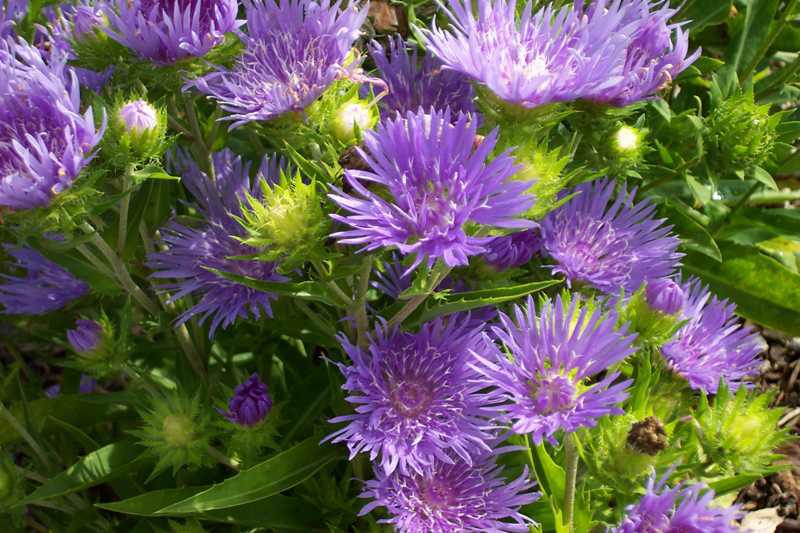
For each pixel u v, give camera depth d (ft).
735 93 1.61
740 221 1.84
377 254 1.20
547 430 1.15
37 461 1.54
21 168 1.21
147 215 1.46
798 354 1.94
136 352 1.61
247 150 1.73
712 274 1.85
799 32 1.91
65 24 1.37
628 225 1.50
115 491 1.58
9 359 1.92
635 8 1.36
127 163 1.26
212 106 1.68
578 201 1.48
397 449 1.27
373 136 1.13
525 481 1.32
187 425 1.33
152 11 1.29
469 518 1.32
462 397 1.29
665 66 1.36
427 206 1.11
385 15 1.66
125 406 1.59
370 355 1.32
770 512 1.75
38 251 1.49
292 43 1.32
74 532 1.54
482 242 1.10
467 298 1.33
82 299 1.63
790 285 1.80
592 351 1.17
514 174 1.14
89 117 1.19
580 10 1.31
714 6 1.87
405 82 1.49
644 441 1.22
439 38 1.19
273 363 1.66
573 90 1.18
